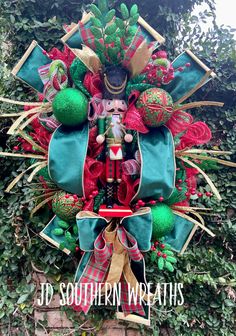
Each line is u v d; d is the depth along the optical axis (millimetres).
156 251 912
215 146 1241
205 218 1215
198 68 900
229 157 1223
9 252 1107
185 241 978
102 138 835
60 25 1146
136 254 842
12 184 914
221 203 1217
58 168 826
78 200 869
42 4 1144
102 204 896
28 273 1128
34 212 1037
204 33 1216
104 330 1131
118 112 856
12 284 1136
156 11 1160
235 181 1230
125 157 888
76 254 1111
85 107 818
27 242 1096
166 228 875
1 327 1122
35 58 922
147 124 838
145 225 826
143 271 905
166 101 814
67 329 1121
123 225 861
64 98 800
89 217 819
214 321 1189
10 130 814
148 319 924
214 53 1219
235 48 1211
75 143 826
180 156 901
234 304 1197
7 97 1147
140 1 1143
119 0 1138
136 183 856
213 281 1145
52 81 842
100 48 815
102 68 859
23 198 1099
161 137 856
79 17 1169
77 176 822
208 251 1209
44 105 872
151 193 841
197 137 914
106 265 904
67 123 828
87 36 829
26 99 1147
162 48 1179
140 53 810
